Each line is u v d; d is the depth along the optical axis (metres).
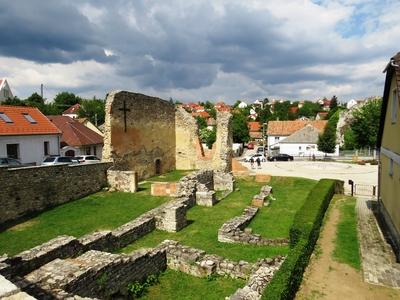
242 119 84.69
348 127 67.31
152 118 32.44
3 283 4.96
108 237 13.56
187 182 22.08
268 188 25.06
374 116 54.91
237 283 11.19
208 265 11.57
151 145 32.41
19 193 18.17
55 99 102.50
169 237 15.66
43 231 16.17
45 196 19.73
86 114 85.44
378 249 13.09
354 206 19.88
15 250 13.91
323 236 14.48
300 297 9.43
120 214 18.95
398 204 13.09
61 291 8.36
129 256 10.88
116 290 10.20
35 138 33.16
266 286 8.38
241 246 14.25
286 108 156.88
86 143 42.19
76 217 18.34
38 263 10.55
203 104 177.75
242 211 20.11
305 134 66.00
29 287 8.48
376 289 9.95
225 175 26.66
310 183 28.47
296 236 12.39
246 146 86.62
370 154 57.59
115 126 26.86
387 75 15.19
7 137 30.44
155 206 20.61
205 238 15.44
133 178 24.03
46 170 19.81
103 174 24.62
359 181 31.98
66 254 11.62
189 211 20.16
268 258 11.67
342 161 51.84
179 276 11.83
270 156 55.16
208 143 68.75
